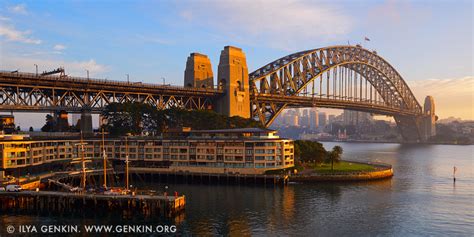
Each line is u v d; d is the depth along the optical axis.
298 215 97.88
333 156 164.75
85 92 173.38
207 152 153.00
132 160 162.50
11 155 131.25
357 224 90.88
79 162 155.88
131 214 97.81
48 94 170.88
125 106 175.12
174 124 192.25
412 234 84.25
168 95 199.62
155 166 158.88
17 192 103.88
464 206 108.06
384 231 86.06
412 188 134.38
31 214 97.81
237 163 149.25
